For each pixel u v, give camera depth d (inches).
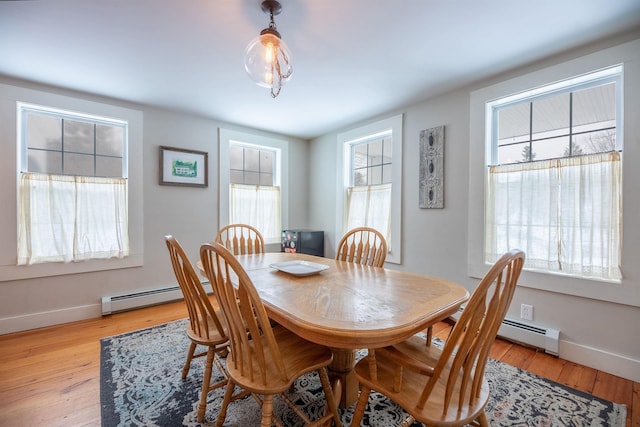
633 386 65.2
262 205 149.8
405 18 62.5
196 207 128.5
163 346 83.4
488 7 59.1
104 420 54.2
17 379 67.1
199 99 108.4
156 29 65.9
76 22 63.1
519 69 84.9
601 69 71.0
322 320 38.5
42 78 90.7
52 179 98.3
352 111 120.1
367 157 136.9
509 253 34.2
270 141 151.7
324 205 156.6
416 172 111.9
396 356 38.5
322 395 62.4
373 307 43.5
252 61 62.5
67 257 100.3
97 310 106.0
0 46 72.7
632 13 60.4
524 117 88.0
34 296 95.7
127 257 111.7
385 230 125.9
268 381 42.1
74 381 66.3
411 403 38.0
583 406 58.5
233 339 45.0
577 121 78.2
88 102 103.2
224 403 50.9
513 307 86.8
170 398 60.7
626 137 67.9
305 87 97.8
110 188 108.5
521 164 86.0
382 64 82.4
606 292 70.6
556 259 79.4
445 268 103.3
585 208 74.8
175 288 121.7
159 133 118.6
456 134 100.0
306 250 143.1
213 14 60.8
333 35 68.8
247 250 107.2
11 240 91.7
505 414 56.3
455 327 33.9
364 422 54.5
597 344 72.5
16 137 92.1
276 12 59.7
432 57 79.0
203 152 129.3
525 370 71.7
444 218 103.7
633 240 67.2
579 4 57.9
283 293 50.1
